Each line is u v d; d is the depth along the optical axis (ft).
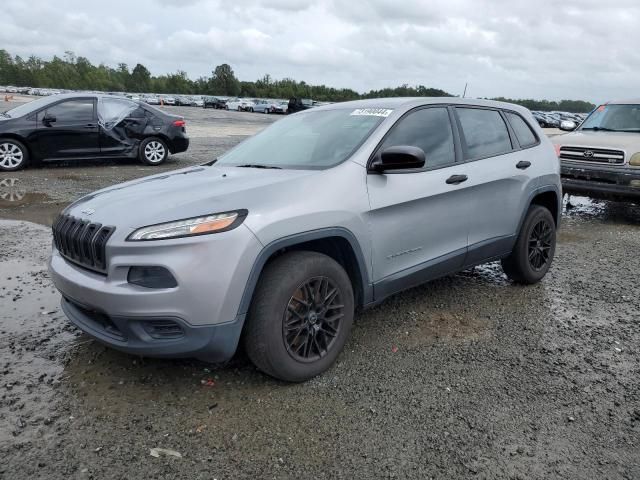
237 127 92.58
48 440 8.56
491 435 8.95
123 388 10.15
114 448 8.41
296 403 9.76
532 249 16.26
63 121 36.63
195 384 10.33
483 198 13.99
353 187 11.02
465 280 17.02
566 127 32.81
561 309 14.69
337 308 10.86
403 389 10.32
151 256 8.93
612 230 25.45
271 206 9.75
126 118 39.14
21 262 17.71
